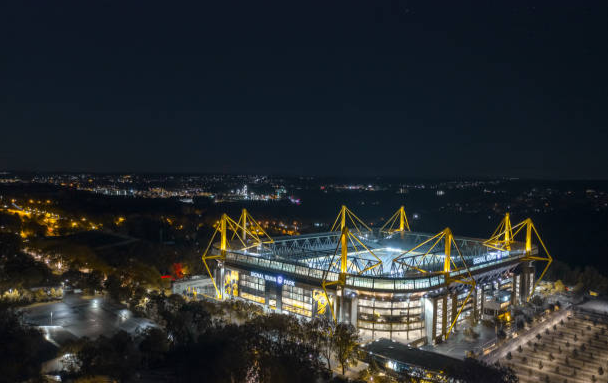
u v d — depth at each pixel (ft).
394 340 497.05
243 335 405.80
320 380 389.39
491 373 372.38
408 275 563.48
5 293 599.57
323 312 542.98
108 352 374.22
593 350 532.32
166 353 422.41
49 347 439.63
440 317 518.78
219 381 359.87
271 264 609.42
